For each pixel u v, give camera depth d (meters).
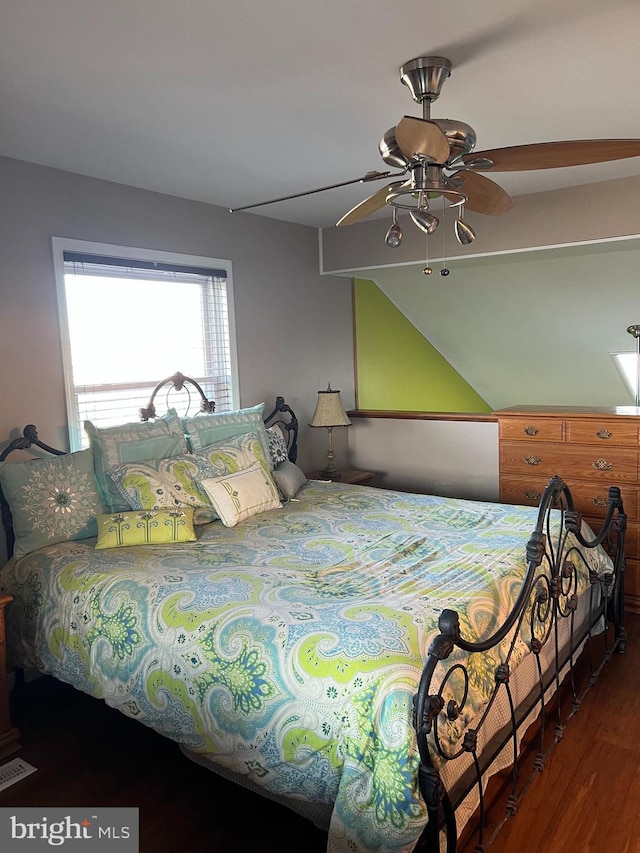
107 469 3.02
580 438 3.68
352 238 4.59
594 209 3.59
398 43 1.89
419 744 1.48
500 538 2.70
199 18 1.72
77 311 3.23
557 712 2.47
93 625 2.26
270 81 2.14
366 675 1.66
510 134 2.75
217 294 3.98
